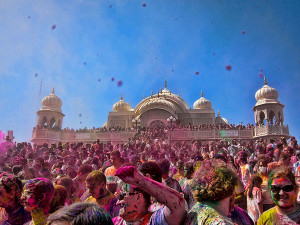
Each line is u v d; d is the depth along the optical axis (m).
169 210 1.72
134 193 2.11
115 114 44.50
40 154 14.52
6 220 2.82
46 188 2.36
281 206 2.58
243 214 3.22
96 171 3.54
